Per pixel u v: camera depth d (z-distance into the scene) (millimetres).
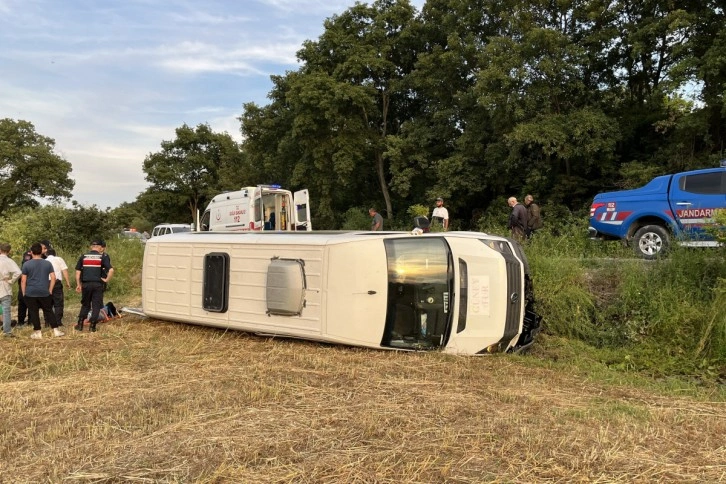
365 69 29156
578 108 21578
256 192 16516
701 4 19000
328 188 29281
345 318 7230
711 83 17562
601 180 22203
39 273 8688
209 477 3451
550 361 7512
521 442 3988
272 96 33312
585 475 3475
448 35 25734
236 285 8250
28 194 46500
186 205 53688
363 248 7355
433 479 3412
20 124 47281
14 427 4574
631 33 20078
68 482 3467
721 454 3939
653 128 21906
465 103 24984
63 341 8211
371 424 4344
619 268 9711
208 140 52062
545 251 10703
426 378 6020
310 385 5617
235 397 5195
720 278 8516
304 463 3656
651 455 3867
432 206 25891
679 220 10172
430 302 7309
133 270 17141
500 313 7590
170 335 8453
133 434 4297
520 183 24406
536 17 22484
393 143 27625
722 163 10047
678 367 7828
